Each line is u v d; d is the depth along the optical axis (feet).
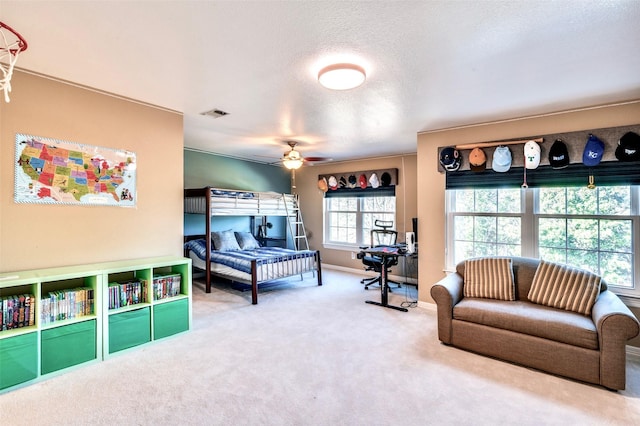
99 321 8.59
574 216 10.78
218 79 8.45
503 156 11.31
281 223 23.89
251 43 6.61
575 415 6.55
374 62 7.42
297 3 5.28
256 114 11.46
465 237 12.96
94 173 9.30
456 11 5.50
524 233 11.69
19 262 8.09
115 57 7.27
